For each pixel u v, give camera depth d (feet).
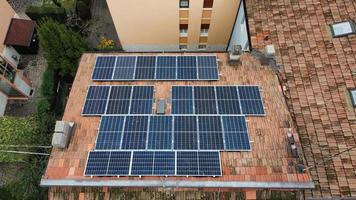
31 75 110.93
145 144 60.70
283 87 68.33
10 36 106.32
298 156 58.08
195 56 74.38
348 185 56.80
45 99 99.50
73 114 65.26
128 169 57.52
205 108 65.26
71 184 55.77
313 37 74.02
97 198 56.39
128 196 56.34
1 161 88.28
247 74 70.64
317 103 65.82
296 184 54.95
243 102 65.77
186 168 57.36
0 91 100.58
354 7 75.97
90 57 75.15
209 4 92.32
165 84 69.77
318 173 58.18
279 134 61.46
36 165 86.53
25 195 85.20
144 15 94.94
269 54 70.23
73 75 103.04
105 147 60.44
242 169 57.47
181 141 60.85
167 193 56.18
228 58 73.31
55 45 94.17
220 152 59.62
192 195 55.93
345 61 69.62
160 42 108.17
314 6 78.07
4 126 90.94
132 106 65.92
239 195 55.88
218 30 103.91
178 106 65.72
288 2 80.12
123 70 71.87
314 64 70.59
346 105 64.75
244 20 84.43
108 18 122.01
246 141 60.44
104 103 66.23
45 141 89.71
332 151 60.34
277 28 77.00
